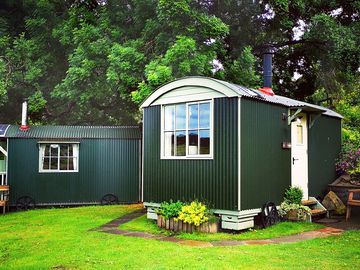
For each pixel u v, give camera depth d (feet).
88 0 38.96
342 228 30.66
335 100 69.97
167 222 30.12
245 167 29.14
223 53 55.83
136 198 49.44
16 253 23.58
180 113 32.94
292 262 19.95
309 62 72.38
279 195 33.09
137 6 56.49
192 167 31.42
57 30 61.72
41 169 47.67
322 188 40.52
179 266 19.39
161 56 50.72
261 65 68.23
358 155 41.98
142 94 44.62
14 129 48.19
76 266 19.92
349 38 55.72
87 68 54.49
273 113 32.91
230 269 18.79
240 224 28.60
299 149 36.63
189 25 50.14
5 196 45.03
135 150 49.80
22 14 72.08
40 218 37.83
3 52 64.39
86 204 48.44
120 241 25.93
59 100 68.49
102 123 77.87
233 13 64.13
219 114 29.99
